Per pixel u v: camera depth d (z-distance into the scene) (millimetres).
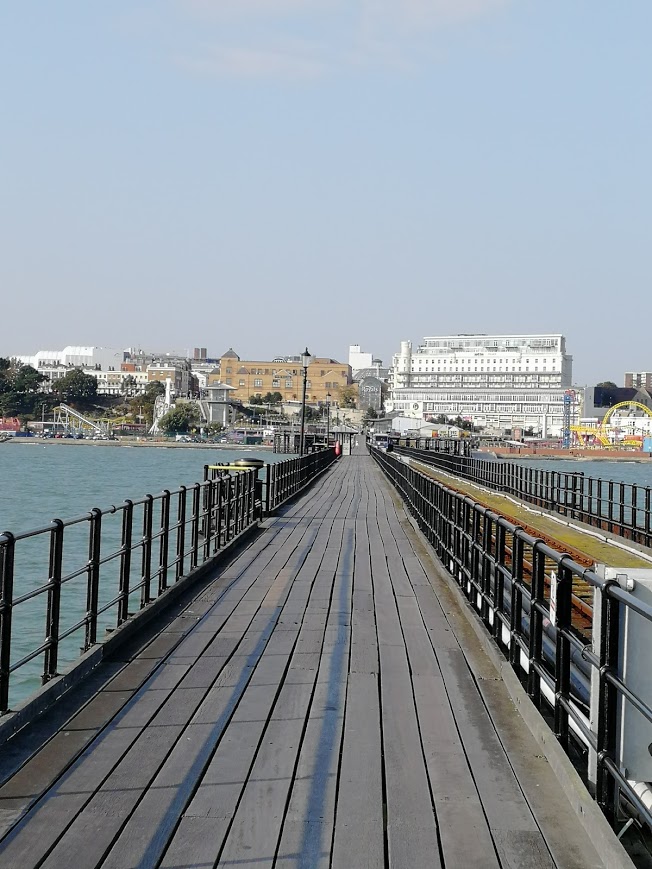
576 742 6418
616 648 4984
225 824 4922
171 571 22359
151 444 184500
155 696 7363
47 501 56062
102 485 72500
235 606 11398
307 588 12883
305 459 37562
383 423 186875
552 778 5684
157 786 5438
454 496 13766
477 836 4824
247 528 19453
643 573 5121
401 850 4652
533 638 7051
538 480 32000
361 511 26531
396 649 9219
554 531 13711
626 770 4953
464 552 12367
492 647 8805
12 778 5512
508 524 8352
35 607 18766
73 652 15055
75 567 24172
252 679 7957
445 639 9711
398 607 11547
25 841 4656
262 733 6492
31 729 6469
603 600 4996
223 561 15633
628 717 4965
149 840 4703
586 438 182875
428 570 14906
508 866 4484
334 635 9820
